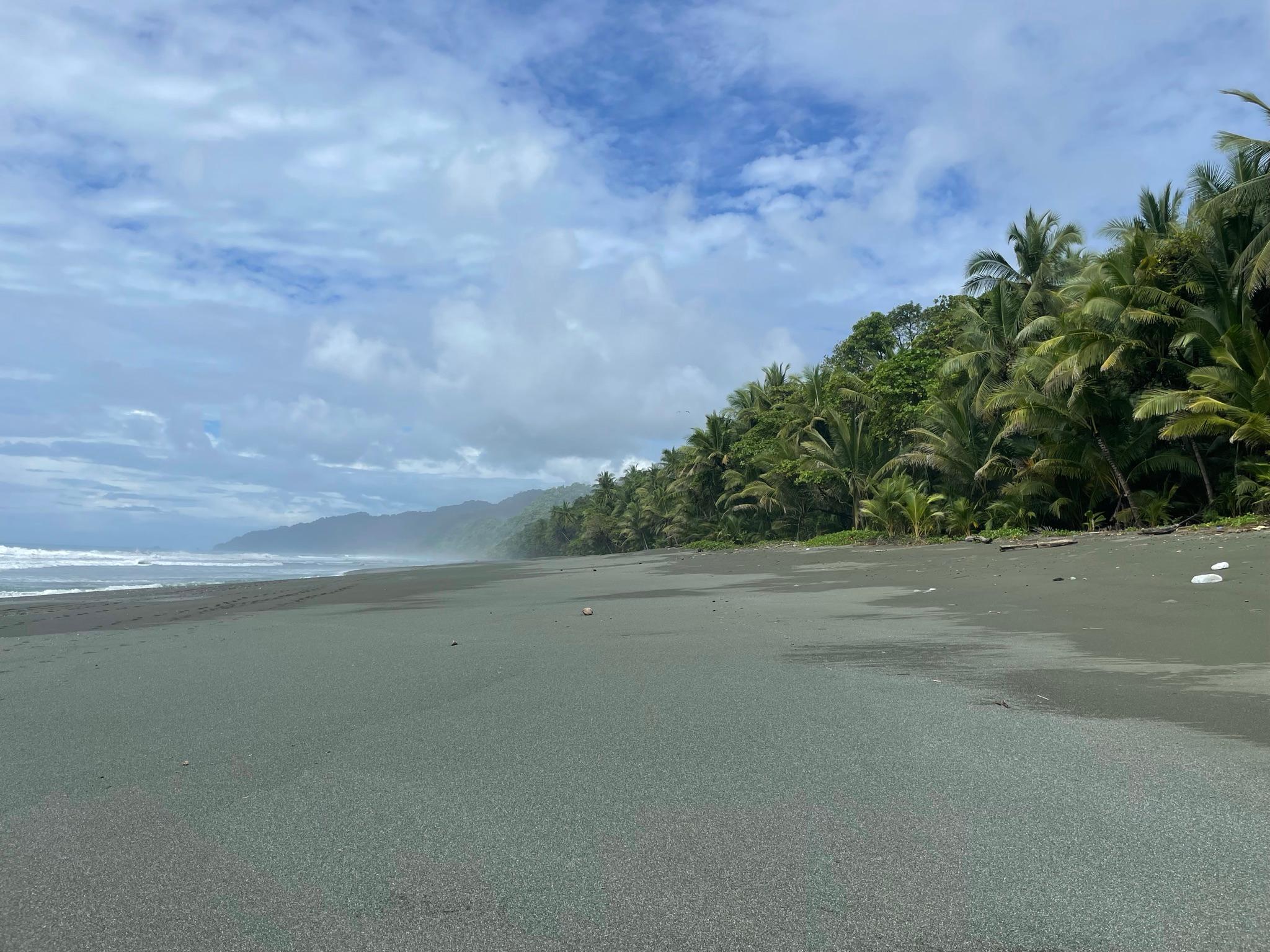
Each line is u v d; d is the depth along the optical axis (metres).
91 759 3.65
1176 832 2.46
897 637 6.84
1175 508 19.83
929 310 35.62
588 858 2.43
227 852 2.55
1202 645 5.61
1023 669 5.14
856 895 2.15
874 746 3.48
